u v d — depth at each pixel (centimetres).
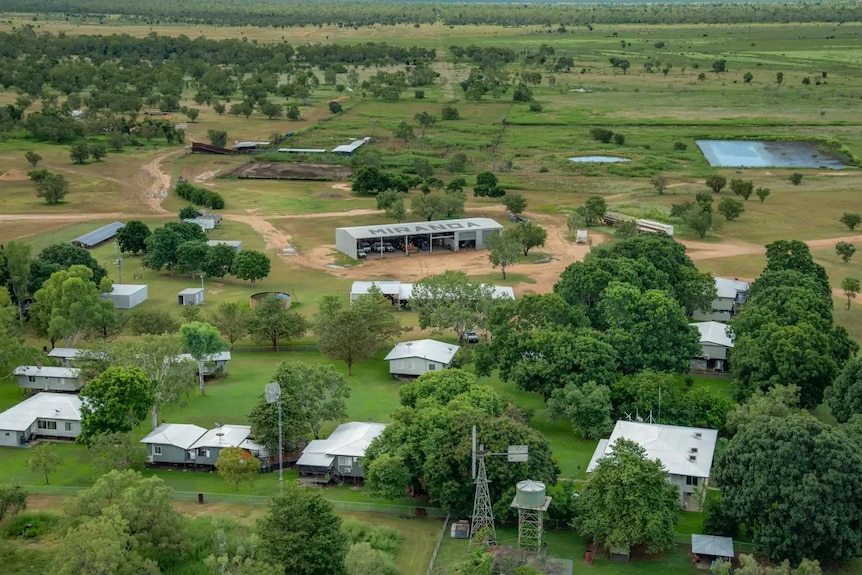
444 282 17938
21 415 13512
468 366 16375
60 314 16488
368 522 11044
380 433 12381
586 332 14788
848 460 9875
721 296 19062
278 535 9381
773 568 9419
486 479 10425
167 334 14712
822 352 14088
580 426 13238
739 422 12475
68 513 10044
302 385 12938
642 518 9981
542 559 9706
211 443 12562
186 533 10175
